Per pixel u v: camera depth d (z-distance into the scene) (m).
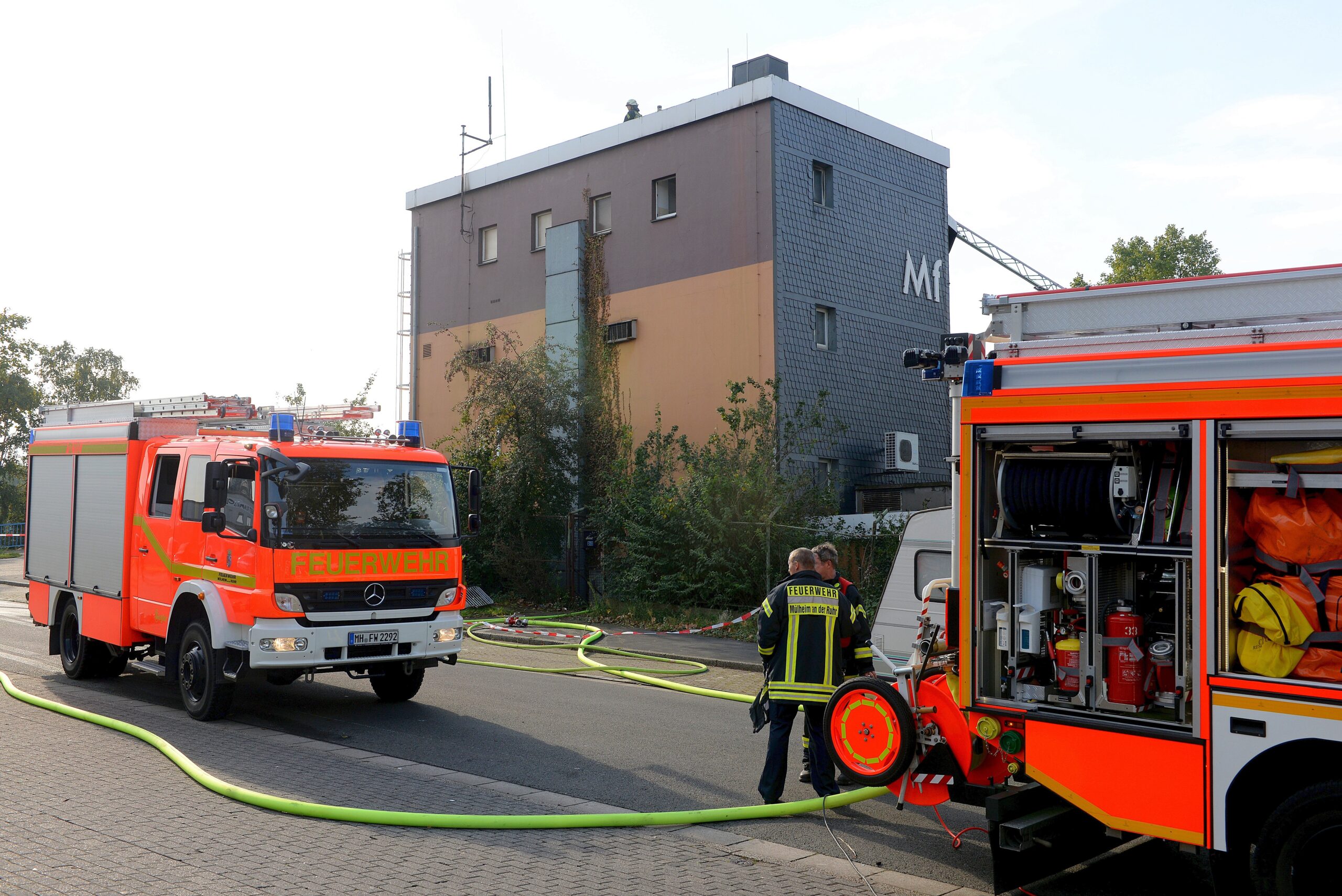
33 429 13.09
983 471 5.38
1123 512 5.01
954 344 5.86
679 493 18.97
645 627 18.06
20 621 18.73
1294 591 4.48
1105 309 5.41
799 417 19.83
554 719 9.98
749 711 10.62
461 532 10.44
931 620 6.16
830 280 21.72
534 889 5.21
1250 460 4.61
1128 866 5.89
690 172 22.00
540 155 24.83
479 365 22.05
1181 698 4.79
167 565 10.18
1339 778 4.46
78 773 7.35
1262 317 4.98
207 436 10.39
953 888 5.46
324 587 9.19
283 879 5.23
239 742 8.59
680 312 21.97
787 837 6.31
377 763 7.96
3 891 4.98
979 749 5.67
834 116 22.12
